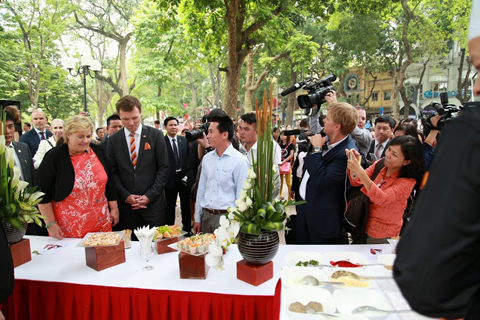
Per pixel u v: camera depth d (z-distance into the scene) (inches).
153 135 109.3
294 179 112.0
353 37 616.7
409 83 952.9
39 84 650.8
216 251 57.3
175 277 62.4
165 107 592.7
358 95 903.7
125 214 106.7
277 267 65.9
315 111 103.0
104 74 925.8
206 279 61.2
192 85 1019.3
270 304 55.5
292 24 271.4
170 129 158.4
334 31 640.4
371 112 1161.4
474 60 23.8
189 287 58.3
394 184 72.7
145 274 63.7
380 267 60.7
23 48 564.4
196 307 57.1
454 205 21.2
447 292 21.4
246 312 55.7
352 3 302.8
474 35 23.4
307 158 84.4
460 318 21.5
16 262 67.7
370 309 46.7
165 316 57.7
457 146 22.5
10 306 64.2
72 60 300.4
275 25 246.5
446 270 21.1
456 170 21.9
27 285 62.9
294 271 60.2
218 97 742.5
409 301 23.0
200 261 60.6
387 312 46.0
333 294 51.6
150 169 107.5
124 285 59.4
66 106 830.5
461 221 20.9
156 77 501.7
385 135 133.0
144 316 58.5
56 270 66.2
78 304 61.1
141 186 106.2
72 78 837.8
